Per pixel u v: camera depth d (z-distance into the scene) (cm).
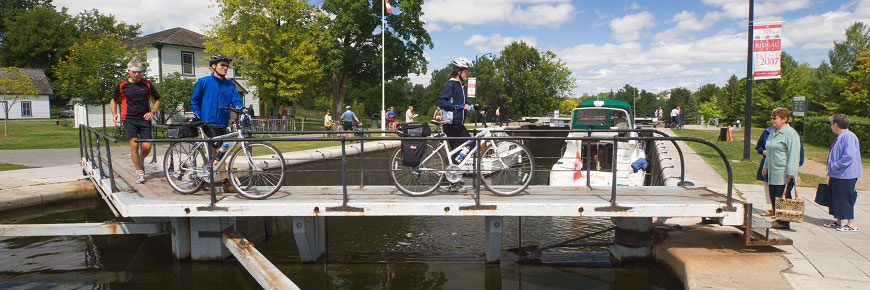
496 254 652
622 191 653
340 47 3316
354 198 595
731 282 459
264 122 2653
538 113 5931
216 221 647
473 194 622
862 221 678
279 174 602
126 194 628
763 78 1155
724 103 5706
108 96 2148
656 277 594
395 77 3975
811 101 3456
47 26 5712
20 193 898
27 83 2566
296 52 2698
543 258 676
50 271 634
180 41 3197
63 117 4922
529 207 563
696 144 1839
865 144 1509
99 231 671
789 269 490
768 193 657
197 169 612
